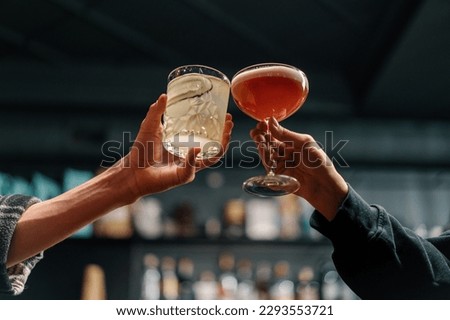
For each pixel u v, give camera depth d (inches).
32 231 41.4
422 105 137.7
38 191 136.3
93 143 135.4
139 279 133.0
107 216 131.3
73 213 41.7
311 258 136.3
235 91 49.1
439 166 139.2
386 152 138.3
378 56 122.0
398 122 141.1
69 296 131.7
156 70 137.5
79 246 131.2
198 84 42.8
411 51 114.6
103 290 130.1
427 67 120.6
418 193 150.0
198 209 142.4
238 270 134.7
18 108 135.0
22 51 133.0
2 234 40.5
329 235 43.1
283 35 123.9
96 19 120.9
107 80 135.6
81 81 135.0
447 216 146.4
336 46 127.1
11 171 137.2
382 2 110.8
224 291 129.8
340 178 43.4
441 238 46.5
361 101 137.5
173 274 133.6
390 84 128.4
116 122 136.7
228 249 134.4
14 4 116.8
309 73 137.8
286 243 128.4
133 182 41.7
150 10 117.3
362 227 41.7
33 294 131.3
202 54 131.7
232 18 118.6
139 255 134.6
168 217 141.5
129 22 121.4
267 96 47.6
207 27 122.1
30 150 133.3
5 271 40.3
